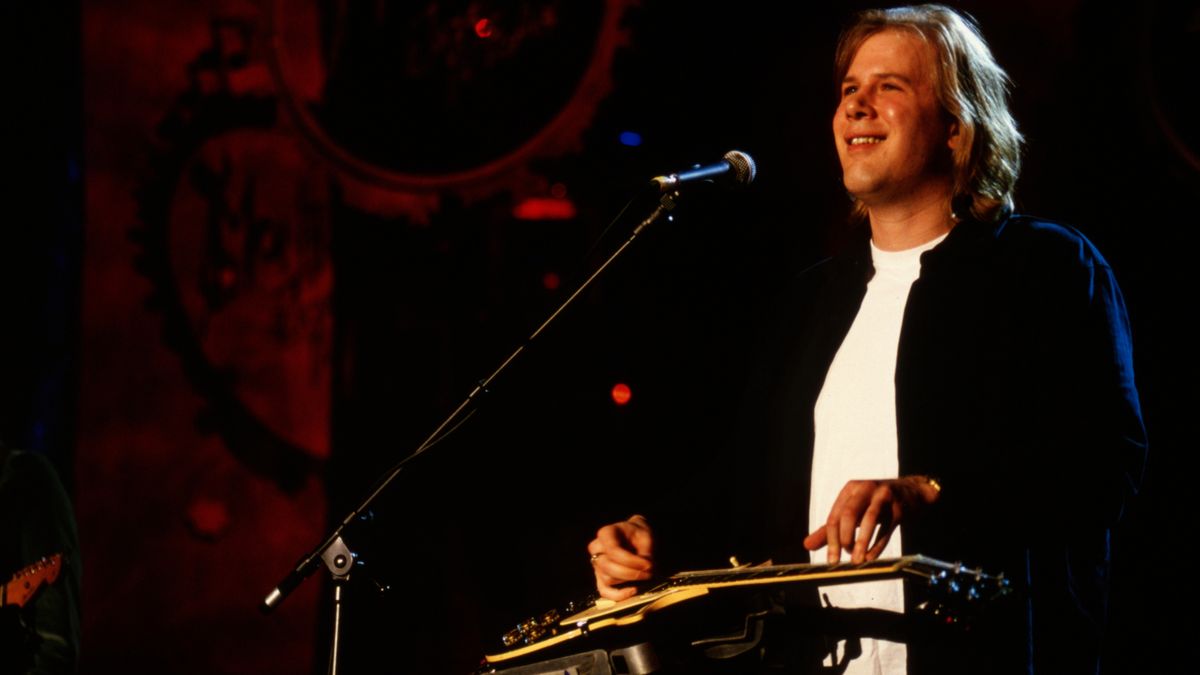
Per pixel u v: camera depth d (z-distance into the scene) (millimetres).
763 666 3965
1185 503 6445
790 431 4680
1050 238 4297
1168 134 6715
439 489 9148
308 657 9398
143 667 9500
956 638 3912
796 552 4551
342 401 9492
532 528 8969
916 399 4285
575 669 4062
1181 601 6391
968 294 4328
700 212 8414
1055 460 3949
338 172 9516
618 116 8812
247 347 9625
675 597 3885
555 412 8930
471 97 9219
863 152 4590
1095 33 6926
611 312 8750
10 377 9141
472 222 9250
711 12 8492
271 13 9609
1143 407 6605
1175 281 6637
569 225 9023
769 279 8297
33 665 6266
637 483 8742
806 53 8188
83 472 9609
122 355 9680
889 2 7875
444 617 9062
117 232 9719
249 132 9664
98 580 9555
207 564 9547
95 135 9727
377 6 9445
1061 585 4062
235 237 9656
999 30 7152
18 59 9203
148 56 9734
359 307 9500
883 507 3588
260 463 9570
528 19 9062
